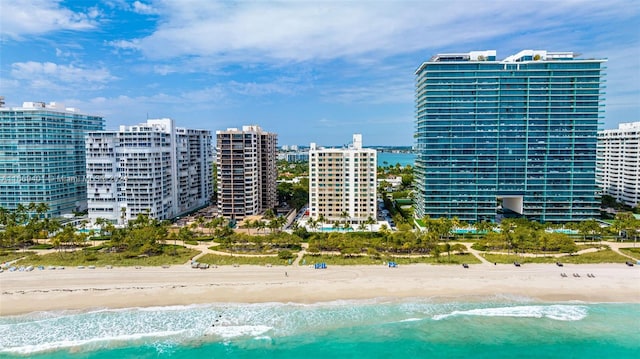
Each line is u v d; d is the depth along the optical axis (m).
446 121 183.88
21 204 196.38
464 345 95.50
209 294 117.25
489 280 125.06
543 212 185.62
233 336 98.25
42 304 111.31
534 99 180.62
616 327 101.44
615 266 135.62
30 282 124.50
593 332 99.56
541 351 93.25
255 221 184.75
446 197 187.50
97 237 177.38
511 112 181.75
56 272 132.88
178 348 93.69
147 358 90.00
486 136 183.38
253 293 117.88
